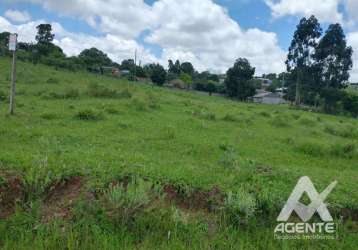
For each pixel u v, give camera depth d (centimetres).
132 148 746
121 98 1931
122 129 984
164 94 2909
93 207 382
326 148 948
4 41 5069
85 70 5184
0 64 3247
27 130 833
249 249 371
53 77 2809
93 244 346
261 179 526
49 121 1005
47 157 495
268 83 9044
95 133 882
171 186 454
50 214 381
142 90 2852
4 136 745
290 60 4894
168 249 353
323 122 2025
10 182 406
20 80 2345
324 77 4891
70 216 378
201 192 451
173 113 1528
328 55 4819
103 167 479
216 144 898
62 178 431
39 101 1466
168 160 631
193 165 606
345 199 488
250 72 5566
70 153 566
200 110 1709
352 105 4625
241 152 843
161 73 5841
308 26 4691
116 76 5519
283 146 997
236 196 434
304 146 951
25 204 387
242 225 409
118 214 382
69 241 339
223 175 527
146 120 1217
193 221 402
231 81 5588
